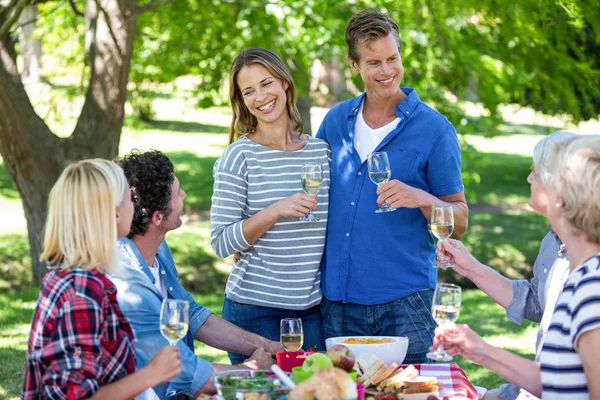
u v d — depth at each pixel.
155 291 3.21
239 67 3.64
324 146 3.80
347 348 2.84
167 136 21.03
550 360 2.51
